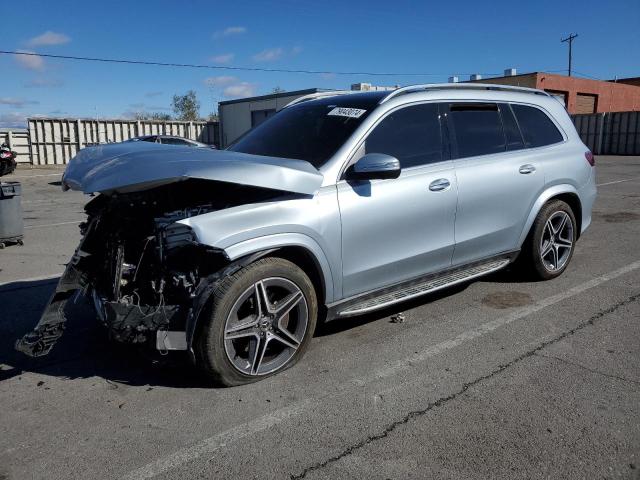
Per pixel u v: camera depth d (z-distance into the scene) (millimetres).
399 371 3680
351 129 4008
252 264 3418
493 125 4930
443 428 2992
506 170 4832
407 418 3104
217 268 3447
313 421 3102
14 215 7914
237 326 3408
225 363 3385
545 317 4562
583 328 4312
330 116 4297
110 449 2893
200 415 3195
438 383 3498
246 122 30922
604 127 30984
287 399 3354
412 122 4305
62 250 7758
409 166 4195
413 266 4254
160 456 2818
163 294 3375
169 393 3473
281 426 3061
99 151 3961
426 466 2680
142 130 30141
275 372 3643
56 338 3537
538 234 5246
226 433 3010
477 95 4871
